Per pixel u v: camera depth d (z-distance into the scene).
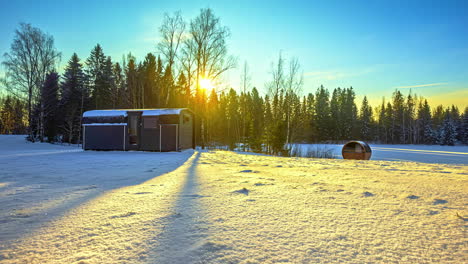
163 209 3.20
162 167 8.38
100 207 3.30
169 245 2.10
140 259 1.85
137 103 31.94
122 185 4.99
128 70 30.27
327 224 2.65
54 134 33.16
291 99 26.86
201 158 12.23
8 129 58.88
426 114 70.44
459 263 1.79
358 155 16.98
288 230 2.47
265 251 2.00
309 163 10.03
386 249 2.03
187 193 4.16
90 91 37.22
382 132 72.31
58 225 2.61
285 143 24.30
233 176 6.20
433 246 2.09
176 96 27.66
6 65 25.84
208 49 21.98
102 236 2.30
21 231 2.45
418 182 5.28
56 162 9.88
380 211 3.12
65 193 4.21
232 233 2.38
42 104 28.19
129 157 12.41
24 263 1.80
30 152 16.12
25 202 3.59
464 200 3.67
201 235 2.32
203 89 22.30
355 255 1.93
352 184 5.02
